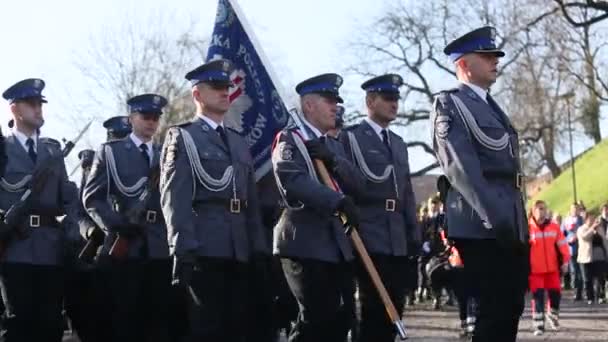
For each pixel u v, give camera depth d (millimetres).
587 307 20469
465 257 7035
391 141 8805
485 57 7191
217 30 9297
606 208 23562
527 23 38094
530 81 45938
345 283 7688
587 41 41219
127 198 9484
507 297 6934
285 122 9148
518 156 7133
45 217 8945
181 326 9320
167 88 40719
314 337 7539
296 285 7551
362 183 8203
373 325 8453
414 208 8844
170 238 7016
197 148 7262
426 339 13938
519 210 6930
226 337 7242
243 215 7391
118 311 9305
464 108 7000
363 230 8477
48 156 9062
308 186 7277
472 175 6766
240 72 9242
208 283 7141
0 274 8859
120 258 9164
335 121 8211
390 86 8773
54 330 9078
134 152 9609
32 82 9086
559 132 49062
